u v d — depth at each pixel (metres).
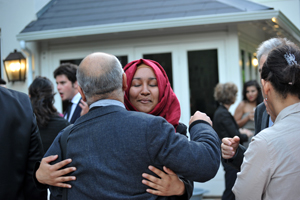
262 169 1.40
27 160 1.96
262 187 1.41
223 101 4.06
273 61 1.47
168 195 1.41
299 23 6.92
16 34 5.62
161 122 1.41
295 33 5.89
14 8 5.64
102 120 1.44
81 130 1.46
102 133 1.41
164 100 1.72
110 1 5.73
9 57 5.20
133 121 1.40
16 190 1.87
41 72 5.70
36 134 2.01
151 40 5.32
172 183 1.40
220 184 5.12
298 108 1.44
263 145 1.41
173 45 5.25
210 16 4.63
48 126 2.86
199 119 1.61
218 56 5.10
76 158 1.43
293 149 1.37
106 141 1.39
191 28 5.13
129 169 1.37
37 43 5.67
